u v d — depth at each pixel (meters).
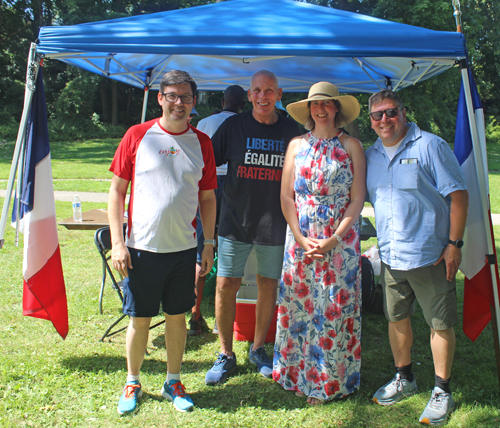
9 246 6.04
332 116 2.64
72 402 2.68
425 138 2.51
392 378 3.04
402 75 4.58
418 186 2.50
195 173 2.55
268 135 2.97
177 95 2.40
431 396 2.68
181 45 2.67
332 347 2.66
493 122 34.47
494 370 3.17
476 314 2.91
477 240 2.80
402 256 2.57
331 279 2.63
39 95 2.93
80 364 3.11
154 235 2.48
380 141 2.68
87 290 4.57
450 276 2.50
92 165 16.48
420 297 2.61
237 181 2.99
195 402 2.72
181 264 2.57
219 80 5.52
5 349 3.30
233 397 2.79
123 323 3.85
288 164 2.77
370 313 4.26
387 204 2.61
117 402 2.70
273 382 2.97
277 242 2.99
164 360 3.24
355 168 2.66
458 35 2.69
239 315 3.59
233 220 3.01
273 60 4.72
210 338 3.65
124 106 34.72
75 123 29.47
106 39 2.70
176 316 2.66
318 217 2.63
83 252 5.97
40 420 2.50
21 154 2.98
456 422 2.54
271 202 2.96
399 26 2.85
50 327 3.70
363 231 4.39
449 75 15.46
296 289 2.76
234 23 2.89
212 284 4.48
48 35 2.75
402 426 2.53
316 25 2.84
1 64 31.77
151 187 2.47
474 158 2.79
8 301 4.19
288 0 3.80
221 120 3.96
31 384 2.85
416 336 3.76
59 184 11.91
